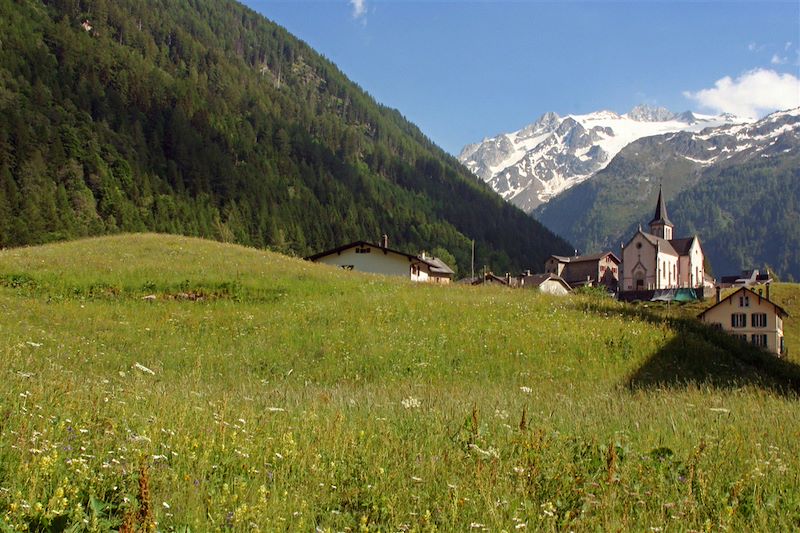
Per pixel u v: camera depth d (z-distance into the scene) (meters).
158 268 37.09
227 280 34.97
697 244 144.50
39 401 8.52
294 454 7.63
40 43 194.50
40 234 116.88
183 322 26.88
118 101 185.12
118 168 155.00
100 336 23.31
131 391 10.77
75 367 17.28
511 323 28.38
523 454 7.92
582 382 20.83
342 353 23.34
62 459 6.59
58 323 24.55
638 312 33.16
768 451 8.80
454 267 190.62
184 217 154.25
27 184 129.25
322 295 34.75
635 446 8.98
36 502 5.38
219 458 7.41
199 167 176.00
